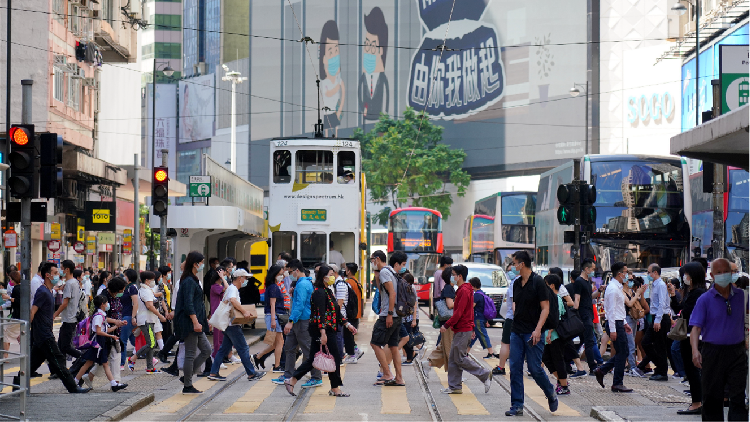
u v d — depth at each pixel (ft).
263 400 39.04
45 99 114.83
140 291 49.52
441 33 254.27
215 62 305.73
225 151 300.61
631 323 48.88
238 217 80.12
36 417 31.78
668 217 82.99
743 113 25.63
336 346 40.73
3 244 96.58
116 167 137.80
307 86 279.49
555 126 232.73
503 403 38.50
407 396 40.70
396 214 135.74
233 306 45.78
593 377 48.39
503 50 242.37
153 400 38.52
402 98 260.83
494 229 131.54
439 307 45.60
